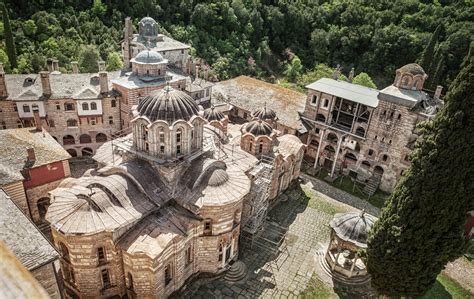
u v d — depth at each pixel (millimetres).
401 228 34906
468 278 48219
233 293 42031
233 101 78562
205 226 41219
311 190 65000
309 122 71812
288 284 44156
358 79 100188
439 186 32312
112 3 107375
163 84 69500
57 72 71750
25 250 27078
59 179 50938
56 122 65375
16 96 61688
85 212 34438
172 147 40062
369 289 45031
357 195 64875
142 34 82750
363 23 121750
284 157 57062
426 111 59156
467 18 110438
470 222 53188
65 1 101375
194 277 42906
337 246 45438
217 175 41500
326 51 124000
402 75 61656
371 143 65750
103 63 67125
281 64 124000
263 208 50250
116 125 70375
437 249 34562
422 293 37375
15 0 94812
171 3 115062
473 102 29625
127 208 36531
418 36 112938
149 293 36688
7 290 3779
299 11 125750
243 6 121125
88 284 36438
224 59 110000
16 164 46156
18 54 89500
